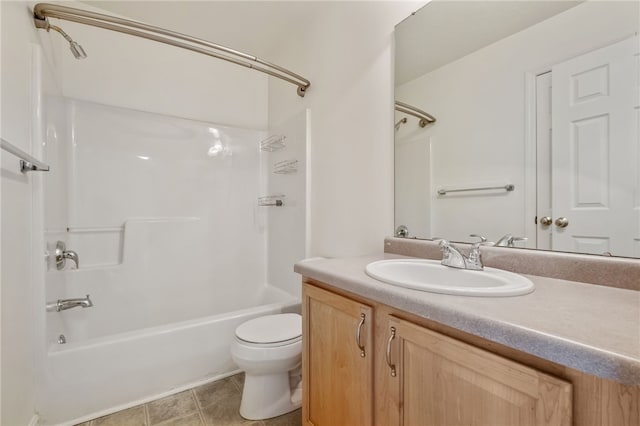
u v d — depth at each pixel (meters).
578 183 0.92
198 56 2.47
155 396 1.57
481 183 1.18
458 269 1.04
